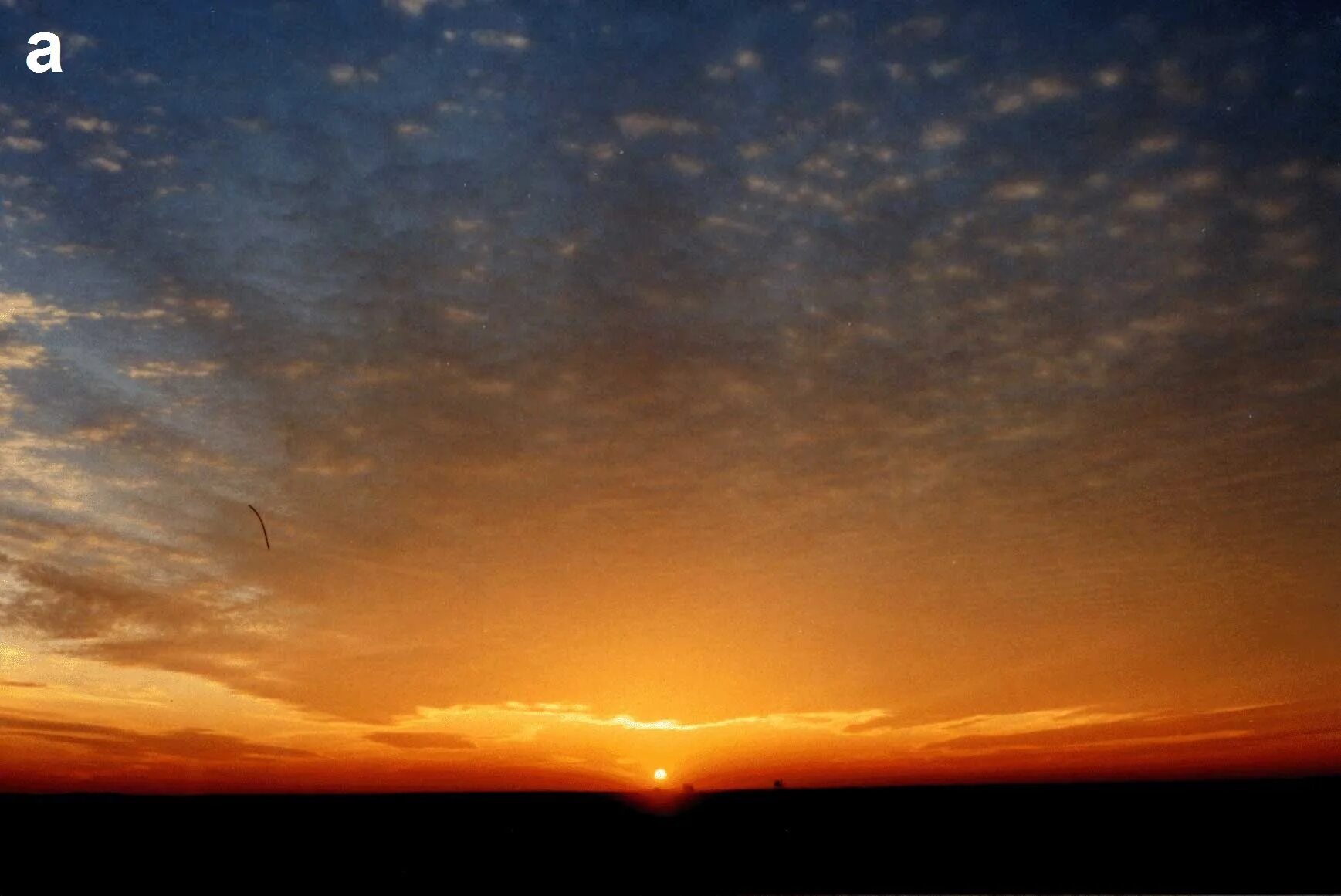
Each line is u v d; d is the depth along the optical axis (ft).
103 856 49.44
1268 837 43.57
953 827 54.85
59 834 56.18
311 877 44.27
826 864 45.47
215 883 42.19
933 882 39.78
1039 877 39.42
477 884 42.83
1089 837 48.44
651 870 45.70
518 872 45.32
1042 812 55.67
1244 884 36.27
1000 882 38.83
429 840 56.34
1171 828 47.80
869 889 38.99
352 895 40.27
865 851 49.42
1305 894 34.86
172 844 53.83
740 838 56.24
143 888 41.01
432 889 41.39
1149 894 35.24
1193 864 40.42
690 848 52.85
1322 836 43.16
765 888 40.19
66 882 43.01
